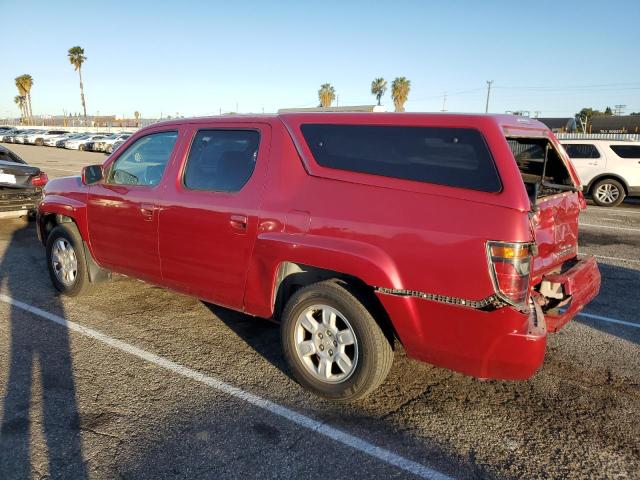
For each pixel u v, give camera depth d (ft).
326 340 11.10
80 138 129.90
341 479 8.93
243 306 12.68
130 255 15.30
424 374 12.76
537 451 9.83
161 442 9.81
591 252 27.07
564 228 12.75
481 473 9.18
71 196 17.03
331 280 11.02
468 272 9.23
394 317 10.05
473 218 9.24
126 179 15.57
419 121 10.16
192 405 11.11
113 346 13.96
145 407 11.00
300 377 11.59
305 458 9.45
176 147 14.10
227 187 12.71
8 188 29.17
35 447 9.57
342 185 10.70
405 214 9.86
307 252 10.82
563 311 10.99
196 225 13.12
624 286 20.85
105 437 9.92
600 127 170.40
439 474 9.12
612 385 12.46
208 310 16.76
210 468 9.12
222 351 13.80
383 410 11.10
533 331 9.33
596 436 10.35
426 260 9.60
